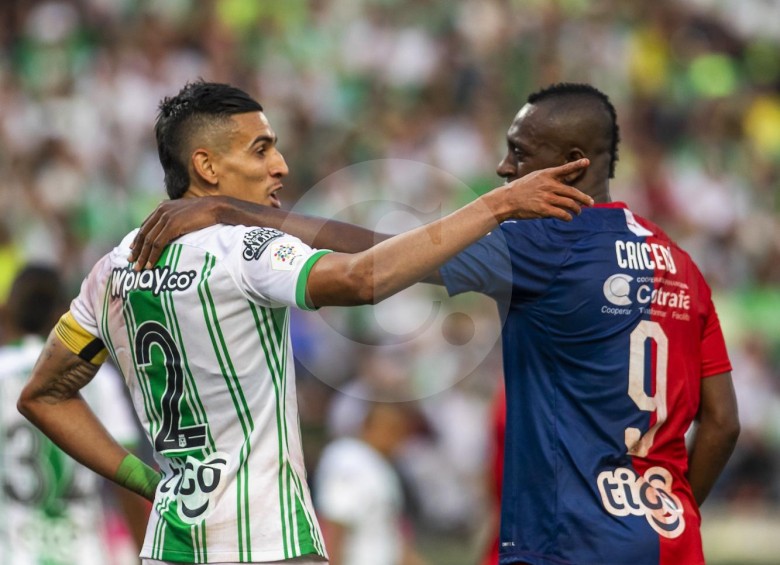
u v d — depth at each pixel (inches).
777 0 2293.3
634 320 453.7
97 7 1941.4
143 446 748.6
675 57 2146.9
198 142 424.5
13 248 1608.0
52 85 1820.9
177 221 407.2
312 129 1830.7
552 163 467.5
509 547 454.9
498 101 1961.1
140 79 1828.2
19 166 1705.2
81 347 436.1
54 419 446.9
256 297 393.1
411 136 1822.1
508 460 460.8
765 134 2107.5
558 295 450.3
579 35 2078.0
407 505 1226.0
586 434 448.8
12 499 643.5
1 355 655.1
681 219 1870.1
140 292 406.9
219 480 398.9
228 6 1988.2
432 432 1253.7
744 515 1386.6
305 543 401.7
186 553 399.9
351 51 1990.7
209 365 398.3
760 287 1823.3
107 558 667.4
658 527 440.1
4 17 1937.7
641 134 2011.6
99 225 1641.2
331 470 795.4
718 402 480.1
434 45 1991.9
